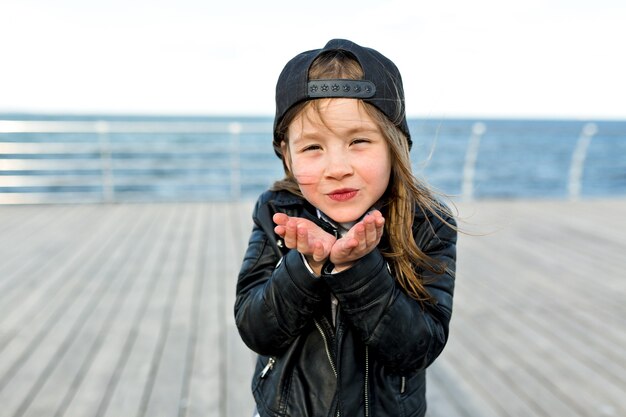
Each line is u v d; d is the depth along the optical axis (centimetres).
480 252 475
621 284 383
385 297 82
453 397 225
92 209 691
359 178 81
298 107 81
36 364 254
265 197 103
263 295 87
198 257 452
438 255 99
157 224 593
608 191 1258
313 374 93
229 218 633
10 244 495
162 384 236
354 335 91
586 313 324
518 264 436
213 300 345
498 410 216
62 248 481
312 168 81
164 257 452
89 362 257
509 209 693
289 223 73
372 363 93
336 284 80
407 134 90
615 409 217
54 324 304
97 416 211
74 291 362
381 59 84
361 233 72
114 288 368
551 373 247
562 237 536
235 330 296
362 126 79
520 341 283
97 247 485
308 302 82
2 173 1215
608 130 765
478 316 319
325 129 79
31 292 359
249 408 217
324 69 80
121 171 1452
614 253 473
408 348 84
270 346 90
